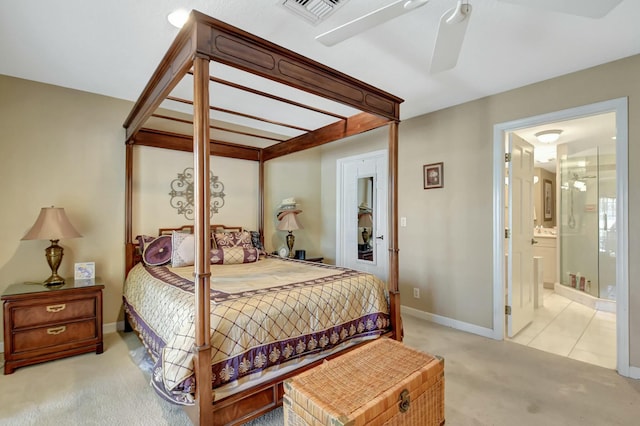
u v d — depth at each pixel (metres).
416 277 3.71
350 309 2.22
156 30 2.06
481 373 2.36
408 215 3.79
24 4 1.78
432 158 3.56
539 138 4.18
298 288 2.09
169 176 3.58
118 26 2.01
